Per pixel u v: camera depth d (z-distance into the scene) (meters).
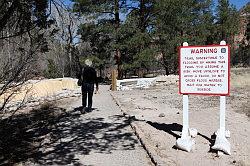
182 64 8.87
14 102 13.97
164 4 37.84
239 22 72.25
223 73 8.47
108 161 7.94
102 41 38.22
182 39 40.25
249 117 13.20
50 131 10.91
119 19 37.84
